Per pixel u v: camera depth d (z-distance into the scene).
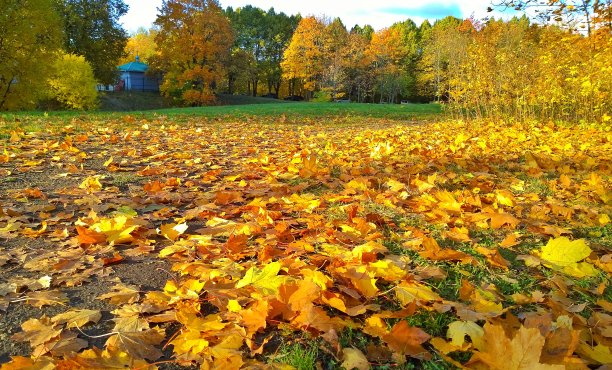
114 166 5.17
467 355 1.66
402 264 2.38
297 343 1.70
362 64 55.78
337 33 57.06
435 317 1.92
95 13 46.72
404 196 3.87
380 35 60.09
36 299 1.99
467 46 14.17
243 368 1.49
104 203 3.67
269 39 73.56
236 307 1.82
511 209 3.69
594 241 3.01
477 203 3.62
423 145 7.96
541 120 12.49
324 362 1.60
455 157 6.23
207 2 45.12
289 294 1.79
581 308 1.94
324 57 54.56
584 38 10.12
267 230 2.85
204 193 4.07
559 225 3.38
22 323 1.81
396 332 1.65
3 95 23.81
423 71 59.34
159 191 4.03
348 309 1.86
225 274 2.13
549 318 1.68
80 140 7.48
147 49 84.25
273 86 77.81
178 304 1.89
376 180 4.51
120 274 2.35
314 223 3.02
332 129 13.38
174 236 2.77
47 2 23.20
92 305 2.00
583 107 11.88
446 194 3.59
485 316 1.81
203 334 1.67
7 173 4.71
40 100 36.53
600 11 7.79
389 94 63.25
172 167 5.38
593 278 2.41
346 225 2.99
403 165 5.49
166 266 2.47
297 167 5.11
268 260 2.40
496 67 13.09
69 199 3.79
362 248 2.45
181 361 1.58
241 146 7.73
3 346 1.65
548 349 1.42
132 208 3.53
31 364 1.45
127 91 59.25
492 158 6.20
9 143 6.82
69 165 5.27
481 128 11.98
